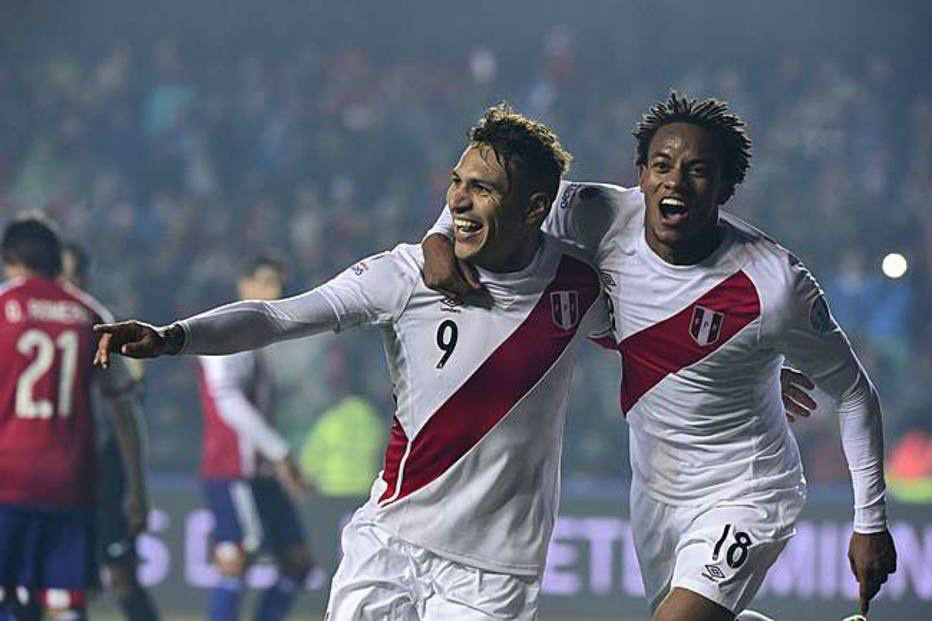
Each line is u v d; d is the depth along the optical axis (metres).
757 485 13.94
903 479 37.75
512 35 61.59
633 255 13.64
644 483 14.39
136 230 49.00
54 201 50.22
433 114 54.72
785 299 13.33
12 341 20.73
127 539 24.92
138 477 22.09
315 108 54.09
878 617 33.19
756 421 13.98
